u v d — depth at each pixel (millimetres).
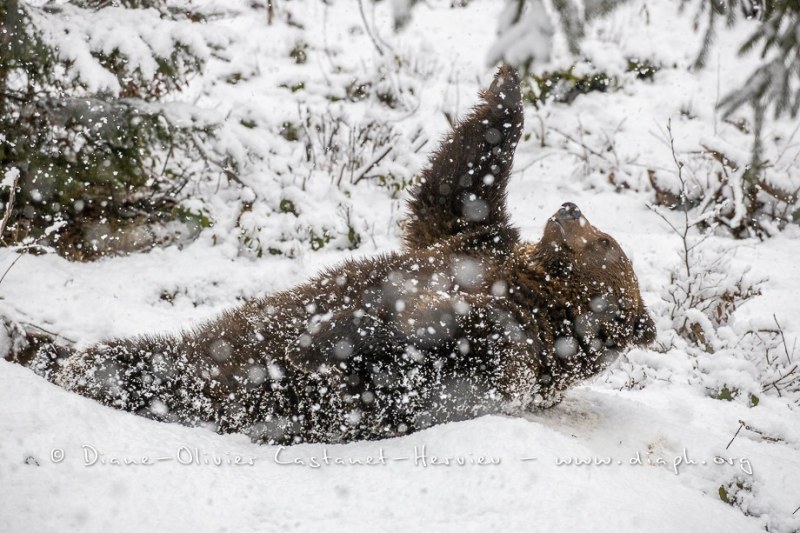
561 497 8961
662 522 8711
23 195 19672
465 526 8562
